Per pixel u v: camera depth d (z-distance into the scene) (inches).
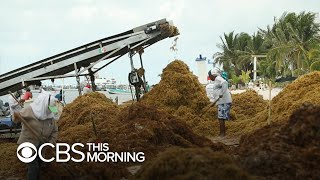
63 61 653.9
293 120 251.1
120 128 368.2
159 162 189.8
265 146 231.6
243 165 217.5
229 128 509.0
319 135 236.1
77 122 489.1
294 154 220.7
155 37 645.3
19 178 291.9
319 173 207.3
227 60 3171.8
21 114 265.7
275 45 2432.3
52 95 271.7
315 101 429.1
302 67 1985.7
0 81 657.6
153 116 391.9
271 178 207.8
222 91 482.6
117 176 277.9
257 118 498.3
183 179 176.9
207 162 185.3
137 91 647.8
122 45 645.9
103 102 542.0
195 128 509.7
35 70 655.1
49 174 279.6
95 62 649.0
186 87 563.5
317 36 2247.8
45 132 270.7
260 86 1700.3
